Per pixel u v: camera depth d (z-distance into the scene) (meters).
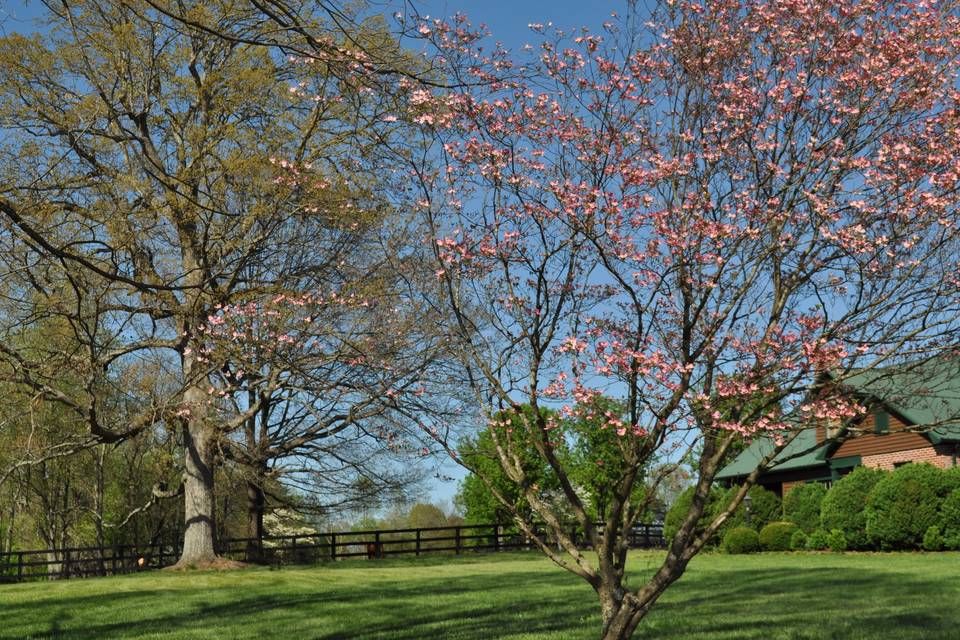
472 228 7.38
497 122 7.24
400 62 7.63
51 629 13.84
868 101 7.05
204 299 16.47
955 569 17.89
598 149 7.16
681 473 7.48
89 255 15.85
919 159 6.87
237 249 16.98
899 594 14.16
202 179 18.22
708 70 7.24
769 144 7.02
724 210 7.21
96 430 20.08
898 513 25.09
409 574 22.50
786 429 6.67
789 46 7.33
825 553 26.92
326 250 16.44
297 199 15.62
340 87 8.37
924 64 6.91
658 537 35.81
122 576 21.91
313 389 17.95
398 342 15.21
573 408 6.88
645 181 7.18
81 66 19.56
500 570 23.25
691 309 7.23
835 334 6.34
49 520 37.09
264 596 17.39
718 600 14.71
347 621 13.80
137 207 18.09
